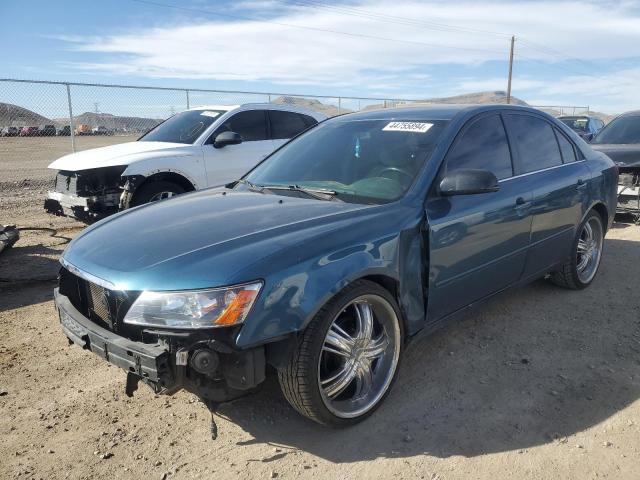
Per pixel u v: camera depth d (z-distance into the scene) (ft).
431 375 11.36
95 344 8.80
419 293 10.36
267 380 11.09
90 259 9.28
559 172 14.37
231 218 9.99
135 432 9.55
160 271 8.29
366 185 11.16
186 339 7.94
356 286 9.16
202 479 8.33
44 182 41.34
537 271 13.98
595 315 14.48
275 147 27.35
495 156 12.53
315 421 9.27
